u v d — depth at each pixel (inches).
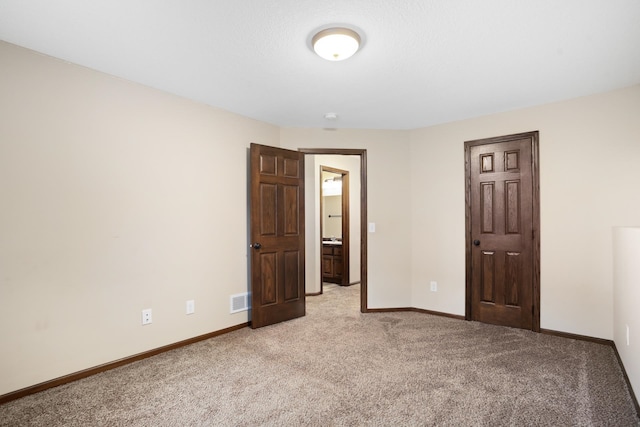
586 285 124.5
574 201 127.1
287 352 115.0
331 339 127.6
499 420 75.2
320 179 215.2
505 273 142.5
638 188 115.8
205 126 131.3
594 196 123.3
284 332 136.2
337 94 123.2
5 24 78.4
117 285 105.3
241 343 124.0
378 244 167.5
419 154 167.6
